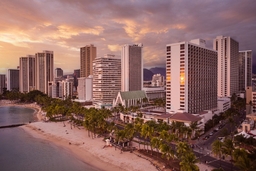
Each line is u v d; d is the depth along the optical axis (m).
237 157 71.31
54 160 104.81
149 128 105.44
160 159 97.25
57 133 153.25
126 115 185.88
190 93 175.88
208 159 94.81
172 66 179.75
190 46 176.75
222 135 128.00
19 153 115.62
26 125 186.38
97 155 108.31
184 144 84.88
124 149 111.38
